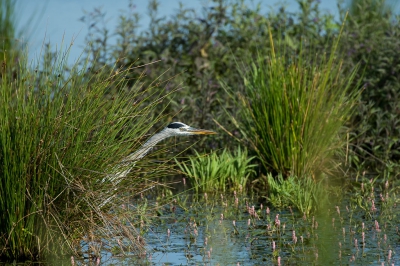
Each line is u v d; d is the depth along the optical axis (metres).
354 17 19.28
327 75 14.47
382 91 16.98
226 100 17.09
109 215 9.89
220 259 9.52
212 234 10.88
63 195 9.51
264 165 14.93
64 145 9.52
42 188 9.38
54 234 9.61
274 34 19.05
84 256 9.74
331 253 9.63
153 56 18.19
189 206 13.04
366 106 16.23
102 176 9.67
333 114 14.67
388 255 9.36
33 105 9.48
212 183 14.49
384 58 16.89
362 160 16.52
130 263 9.45
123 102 10.19
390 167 14.93
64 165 9.46
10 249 9.52
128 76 17.56
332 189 14.02
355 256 9.46
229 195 14.09
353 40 17.91
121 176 9.95
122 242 10.08
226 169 14.73
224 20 19.12
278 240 10.43
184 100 16.95
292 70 14.47
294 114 14.33
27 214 9.41
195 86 18.12
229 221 11.75
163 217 12.04
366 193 13.38
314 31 18.64
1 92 9.62
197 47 18.77
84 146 9.65
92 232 9.72
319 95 14.45
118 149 9.99
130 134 10.23
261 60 15.73
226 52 18.72
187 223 11.61
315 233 10.77
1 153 9.36
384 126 16.20
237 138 16.03
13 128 9.39
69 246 9.58
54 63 9.89
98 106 9.84
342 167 15.99
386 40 17.38
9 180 9.27
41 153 9.34
